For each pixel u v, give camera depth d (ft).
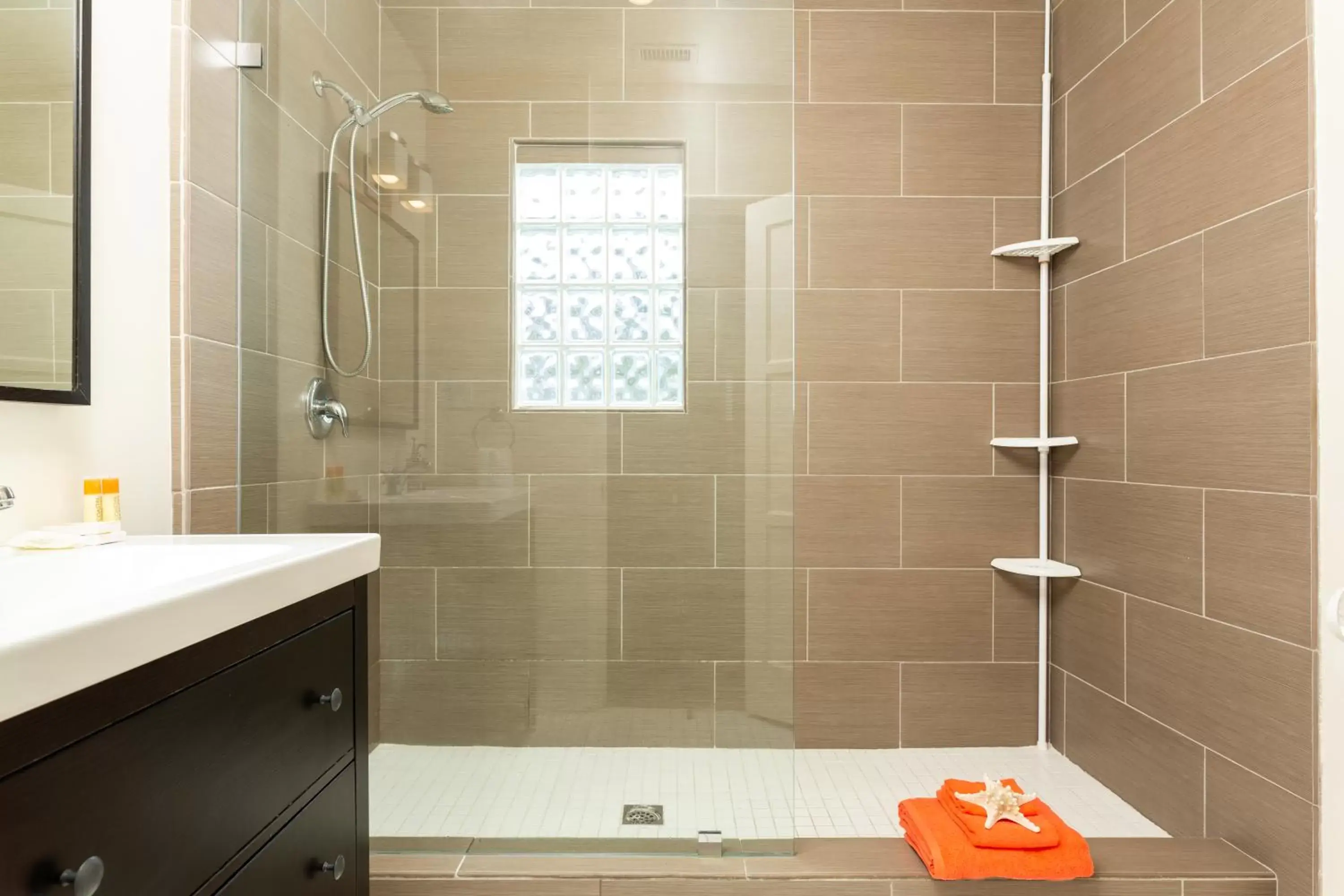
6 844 1.77
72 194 4.14
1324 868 4.46
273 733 2.91
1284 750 4.75
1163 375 5.96
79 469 4.27
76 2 4.15
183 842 2.40
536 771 5.55
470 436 5.67
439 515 5.69
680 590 5.57
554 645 5.63
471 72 5.61
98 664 1.96
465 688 5.66
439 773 5.57
